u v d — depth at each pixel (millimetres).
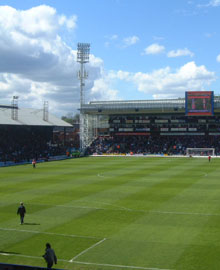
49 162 86312
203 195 39250
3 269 15672
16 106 99875
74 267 19641
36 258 20953
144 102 113750
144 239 24031
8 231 26109
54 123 111875
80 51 116375
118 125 125312
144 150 116562
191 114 108562
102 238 24344
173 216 29984
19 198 38219
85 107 117625
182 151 113625
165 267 19422
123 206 33938
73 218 29688
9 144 102250
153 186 45844
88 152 115812
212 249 21906
